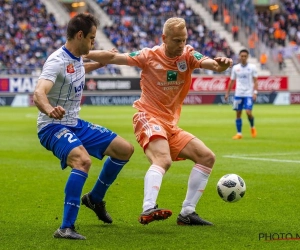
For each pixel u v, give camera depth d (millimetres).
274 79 105875
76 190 15391
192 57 17188
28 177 27078
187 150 17125
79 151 15570
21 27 109750
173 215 18625
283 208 19594
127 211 19297
